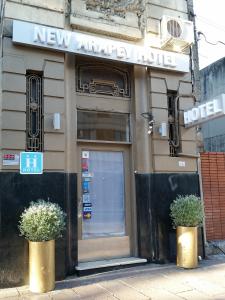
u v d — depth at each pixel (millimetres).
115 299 5199
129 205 7453
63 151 6543
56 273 6121
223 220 8258
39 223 5543
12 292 5578
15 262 5891
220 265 7055
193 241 6840
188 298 5234
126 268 6832
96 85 7414
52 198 6305
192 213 6816
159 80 7664
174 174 7547
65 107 6824
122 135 7586
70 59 7012
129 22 7660
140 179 7359
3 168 6012
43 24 6688
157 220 7246
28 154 6227
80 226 6926
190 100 8031
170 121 7828
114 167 7469
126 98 7637
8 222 5930
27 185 6145
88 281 6078
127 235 7348
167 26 7652
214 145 12523
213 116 6953
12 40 6289
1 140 6090
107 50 7027
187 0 8484
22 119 6254
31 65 6477
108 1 7523
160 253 7168
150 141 7484
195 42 8562
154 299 5199
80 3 7207
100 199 7242
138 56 7348
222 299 5203
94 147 7277
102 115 7434
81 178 7086
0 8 6758
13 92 6246
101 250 7035
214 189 8258
